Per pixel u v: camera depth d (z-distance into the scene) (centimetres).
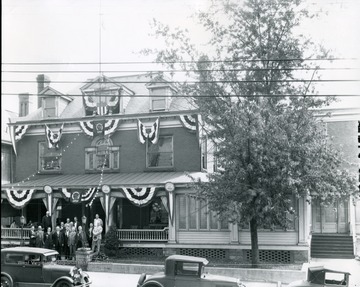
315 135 1947
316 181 1911
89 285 1770
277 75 2144
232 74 2159
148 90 2934
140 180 2528
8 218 2988
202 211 2384
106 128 2806
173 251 2391
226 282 1415
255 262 2044
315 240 2509
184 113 2648
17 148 3022
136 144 2797
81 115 2962
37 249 1648
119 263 2198
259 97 1970
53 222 2602
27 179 2870
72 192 2556
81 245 2414
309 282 1416
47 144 2908
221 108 2080
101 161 2848
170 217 2397
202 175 2544
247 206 1920
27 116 3114
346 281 1381
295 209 2238
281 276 1911
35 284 1574
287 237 2241
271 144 1838
